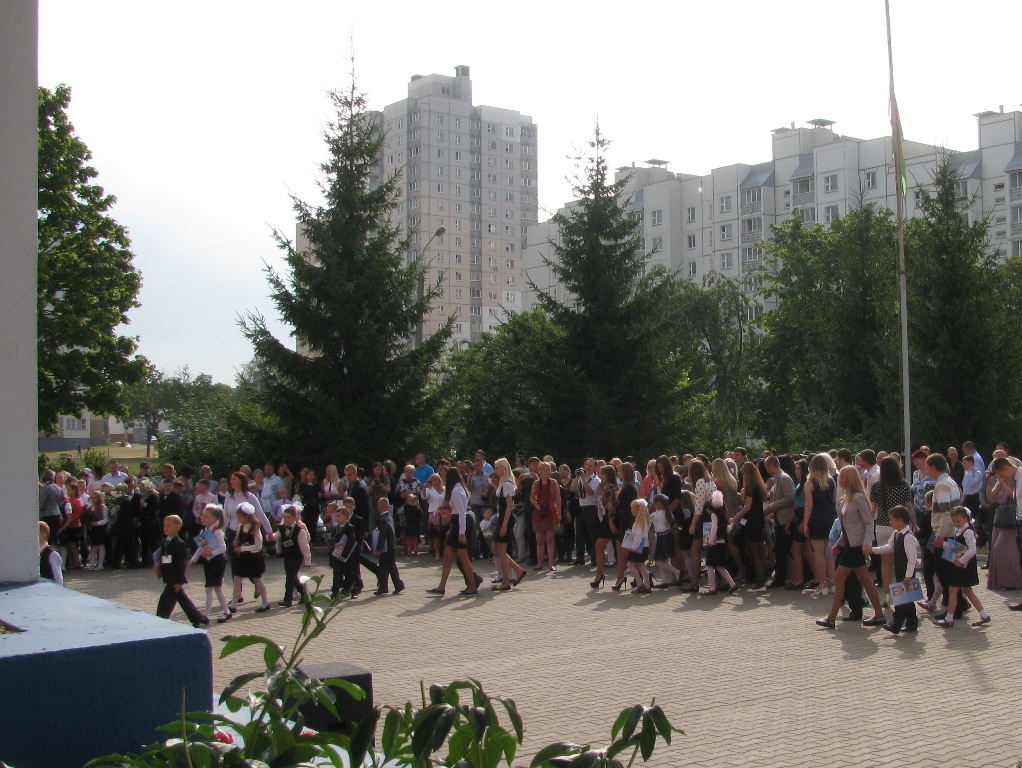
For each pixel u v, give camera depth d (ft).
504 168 418.92
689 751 22.65
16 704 9.59
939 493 40.60
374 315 91.20
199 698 10.69
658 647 35.45
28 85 14.16
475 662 33.09
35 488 14.52
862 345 119.96
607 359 99.66
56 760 9.77
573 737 23.82
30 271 14.32
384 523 50.24
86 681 9.99
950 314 98.78
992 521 51.39
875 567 48.93
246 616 44.24
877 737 23.68
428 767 7.86
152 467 98.12
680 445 100.07
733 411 164.14
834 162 281.13
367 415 89.04
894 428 102.17
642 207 325.21
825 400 133.90
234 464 91.30
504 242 417.69
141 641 10.39
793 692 28.37
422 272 94.12
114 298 108.78
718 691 28.55
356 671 14.99
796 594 47.75
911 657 33.12
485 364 120.26
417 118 397.39
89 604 12.74
